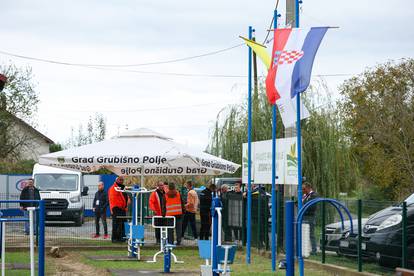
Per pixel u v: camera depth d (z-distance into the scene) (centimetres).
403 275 662
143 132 2095
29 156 6012
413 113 5119
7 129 5425
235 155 3241
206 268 1238
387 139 5131
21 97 5412
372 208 1464
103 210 2495
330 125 3027
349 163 3056
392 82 5325
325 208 1631
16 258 1828
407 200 1439
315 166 2983
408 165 5006
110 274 1524
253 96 3102
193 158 1978
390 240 1359
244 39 1586
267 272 1559
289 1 1641
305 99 3048
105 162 1972
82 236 2516
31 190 2494
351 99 5416
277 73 1355
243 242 2173
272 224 1630
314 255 1680
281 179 1627
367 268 1441
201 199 2319
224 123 3281
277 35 1360
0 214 1264
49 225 3391
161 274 1531
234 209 2283
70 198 3288
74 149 2052
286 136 1664
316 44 1323
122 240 2248
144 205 2850
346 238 1518
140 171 2236
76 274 1545
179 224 2217
